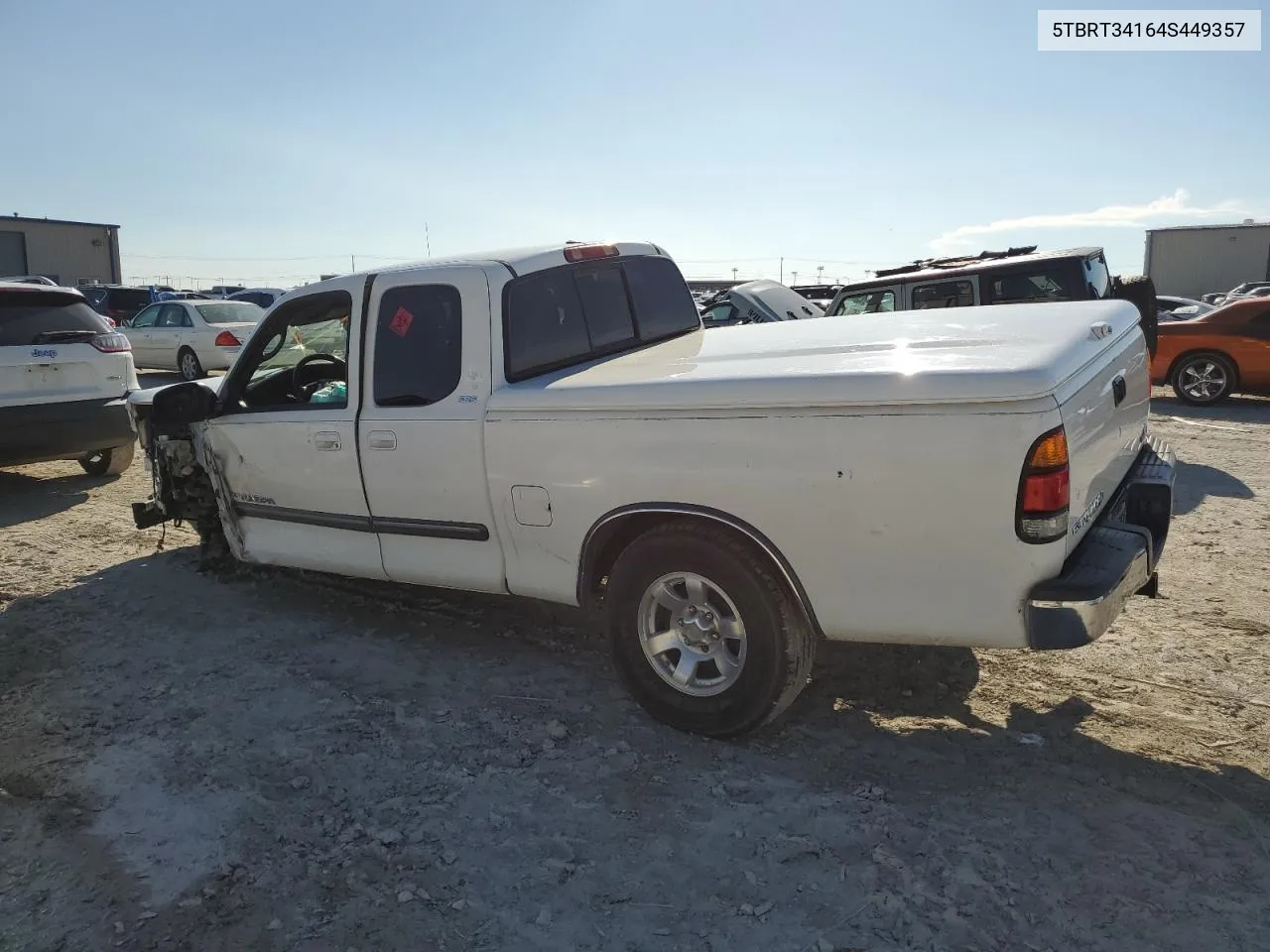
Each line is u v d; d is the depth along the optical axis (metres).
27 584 5.73
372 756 3.58
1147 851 2.84
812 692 3.97
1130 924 2.54
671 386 3.37
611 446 3.52
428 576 4.32
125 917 2.71
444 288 4.04
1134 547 3.07
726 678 3.50
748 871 2.84
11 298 7.75
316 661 4.48
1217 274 38.78
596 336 4.38
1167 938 2.48
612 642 3.74
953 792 3.20
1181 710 3.71
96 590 5.59
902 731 3.63
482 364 3.91
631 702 3.97
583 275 4.40
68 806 3.29
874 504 3.03
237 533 5.24
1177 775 3.25
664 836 3.03
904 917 2.60
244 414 4.88
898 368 3.01
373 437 4.25
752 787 3.28
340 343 5.21
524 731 3.75
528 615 4.98
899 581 3.08
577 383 3.67
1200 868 2.76
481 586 4.15
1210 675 4.00
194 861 2.97
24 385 7.55
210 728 3.84
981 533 2.91
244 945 2.59
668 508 3.43
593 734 3.71
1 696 4.20
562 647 4.57
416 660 4.47
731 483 3.27
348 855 2.97
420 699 4.06
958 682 4.01
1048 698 3.85
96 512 7.61
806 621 3.38
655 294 4.88
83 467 9.05
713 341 4.39
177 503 5.85
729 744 3.58
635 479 3.48
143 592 5.53
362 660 4.48
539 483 3.76
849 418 3.02
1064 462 2.84
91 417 7.90
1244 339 11.30
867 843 2.94
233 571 5.79
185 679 4.32
